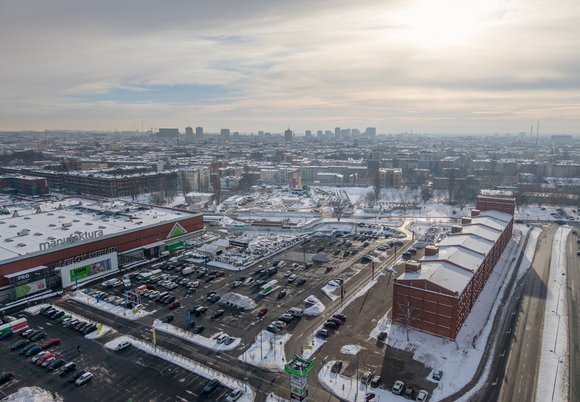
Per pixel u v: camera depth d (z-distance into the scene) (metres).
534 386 76.88
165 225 159.62
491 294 117.75
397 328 97.81
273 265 144.50
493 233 144.88
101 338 94.06
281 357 86.12
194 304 112.00
